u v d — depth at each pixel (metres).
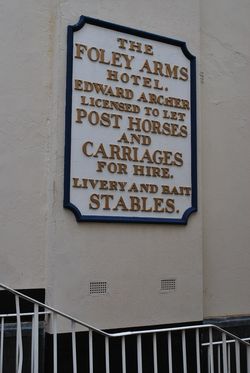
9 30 4.83
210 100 6.00
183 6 5.80
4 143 4.70
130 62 5.35
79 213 4.85
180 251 5.45
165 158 5.46
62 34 5.00
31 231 4.74
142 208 5.25
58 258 4.73
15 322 4.59
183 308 5.39
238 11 6.41
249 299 6.03
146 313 5.16
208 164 5.89
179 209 5.50
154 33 5.54
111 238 5.04
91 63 5.11
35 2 4.98
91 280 4.88
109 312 4.95
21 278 4.66
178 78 5.65
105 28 5.23
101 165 5.05
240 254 6.03
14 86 4.80
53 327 4.34
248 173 6.22
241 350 5.82
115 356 4.96
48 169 4.87
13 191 4.70
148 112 5.40
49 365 4.62
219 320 5.71
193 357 5.40
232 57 6.27
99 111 5.10
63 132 4.89
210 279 5.76
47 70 4.98
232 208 6.03
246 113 6.31
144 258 5.21
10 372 4.52
